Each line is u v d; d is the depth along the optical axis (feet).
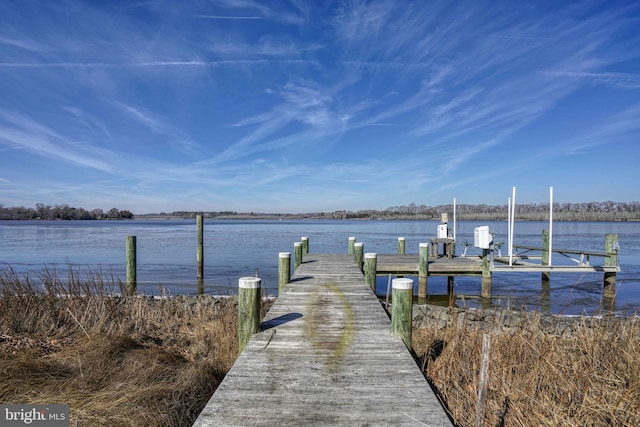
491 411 15.02
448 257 50.60
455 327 21.13
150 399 14.71
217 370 19.03
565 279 55.72
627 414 14.25
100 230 199.82
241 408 10.43
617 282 52.34
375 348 14.98
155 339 24.73
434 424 9.71
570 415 14.85
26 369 16.28
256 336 16.31
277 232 183.83
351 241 48.21
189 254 86.28
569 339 21.08
